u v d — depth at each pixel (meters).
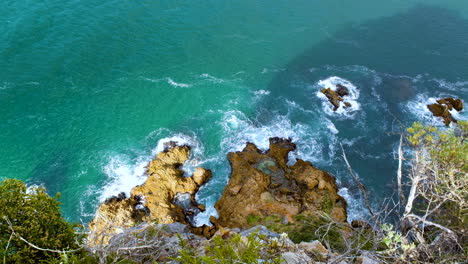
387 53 63.75
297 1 74.31
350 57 62.91
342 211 40.66
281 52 62.97
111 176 44.88
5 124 48.44
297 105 54.69
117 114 51.34
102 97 53.06
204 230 39.69
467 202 15.91
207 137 49.91
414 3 75.88
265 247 15.92
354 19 70.75
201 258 12.20
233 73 58.69
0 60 54.94
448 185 16.19
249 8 70.94
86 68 56.12
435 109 53.62
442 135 16.67
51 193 42.84
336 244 24.42
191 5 69.62
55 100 51.81
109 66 56.97
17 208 16.62
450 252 15.30
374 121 52.66
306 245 18.88
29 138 47.50
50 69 55.09
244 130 51.03
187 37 63.34
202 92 55.38
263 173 44.09
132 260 15.25
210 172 45.84
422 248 14.77
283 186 43.12
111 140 48.47
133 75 56.38
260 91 56.50
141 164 46.25
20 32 58.94
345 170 46.78
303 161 46.84
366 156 48.34
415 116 53.25
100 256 14.48
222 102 54.44
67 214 41.22
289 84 57.84
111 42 60.31
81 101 52.19
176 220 40.34
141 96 53.88
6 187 17.25
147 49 60.31
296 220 38.38
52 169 45.03
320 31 67.56
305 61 61.75
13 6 62.91
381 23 70.06
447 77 59.53
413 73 60.16
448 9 74.38
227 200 41.88
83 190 43.44
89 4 66.12
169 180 43.53
